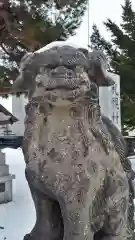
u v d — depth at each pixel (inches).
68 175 83.6
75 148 83.4
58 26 300.4
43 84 79.0
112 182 87.4
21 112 479.5
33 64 83.2
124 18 565.9
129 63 533.3
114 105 299.3
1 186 211.6
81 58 81.0
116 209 89.3
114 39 558.9
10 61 344.5
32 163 86.1
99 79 86.4
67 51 80.6
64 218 87.0
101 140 85.0
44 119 84.0
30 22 281.3
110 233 93.4
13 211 189.6
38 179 86.7
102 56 85.7
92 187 84.5
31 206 200.5
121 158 92.1
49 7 316.2
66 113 82.9
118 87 305.6
